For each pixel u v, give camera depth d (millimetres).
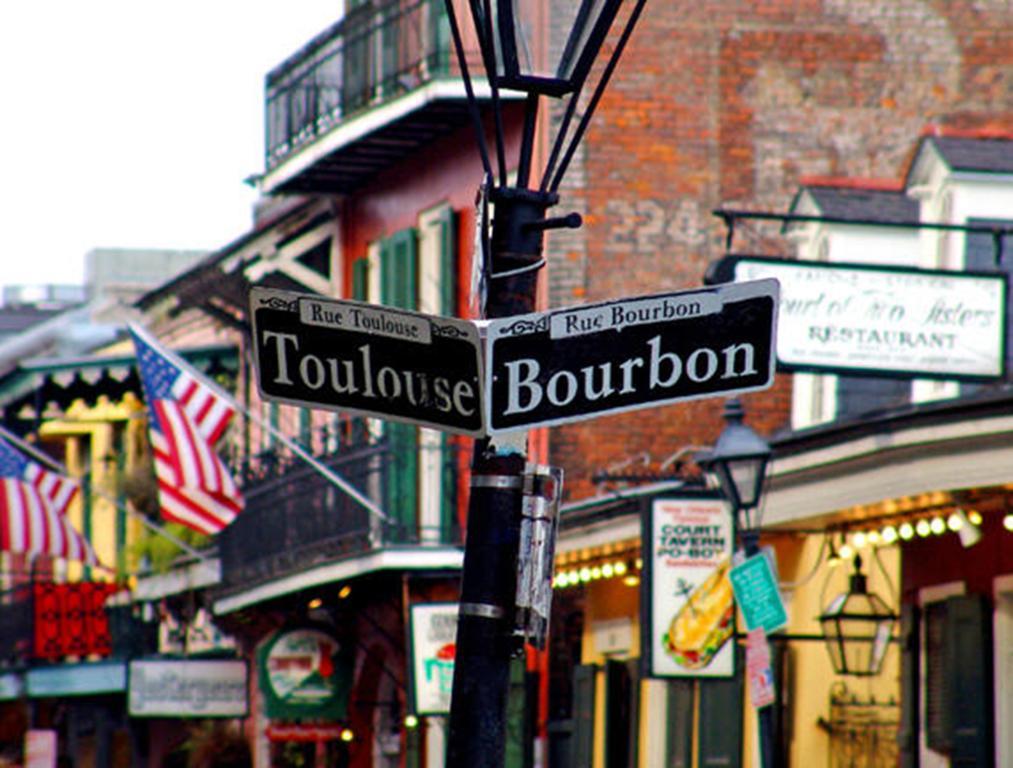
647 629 29750
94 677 62688
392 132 43438
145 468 60750
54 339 72812
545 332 14117
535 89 14805
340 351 14250
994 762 27484
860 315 27672
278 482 46188
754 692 26375
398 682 44594
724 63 39625
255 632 54031
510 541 14711
